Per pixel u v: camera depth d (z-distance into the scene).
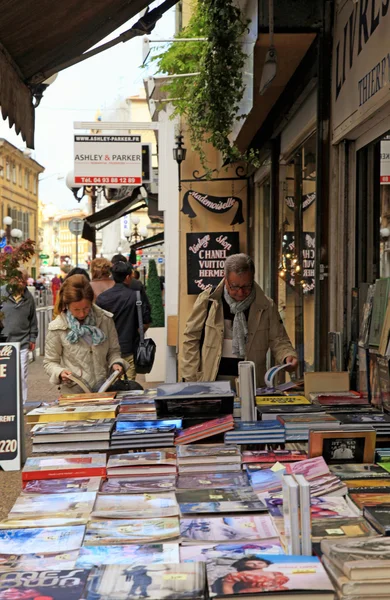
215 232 9.81
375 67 4.18
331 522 2.34
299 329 7.25
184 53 8.48
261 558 2.00
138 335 7.79
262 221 9.45
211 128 6.66
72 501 2.74
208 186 9.91
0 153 55.94
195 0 8.19
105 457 3.30
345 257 5.29
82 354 4.90
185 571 1.93
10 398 5.75
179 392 3.69
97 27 4.96
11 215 60.41
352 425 3.29
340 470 2.92
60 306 4.95
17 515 2.60
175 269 11.66
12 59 4.91
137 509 2.63
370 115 4.35
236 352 4.85
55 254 107.00
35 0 4.06
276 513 2.53
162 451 3.37
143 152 11.61
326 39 5.27
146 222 42.38
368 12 4.32
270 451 3.29
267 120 8.05
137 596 1.79
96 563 2.12
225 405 3.72
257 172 9.45
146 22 5.22
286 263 7.94
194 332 4.94
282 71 6.10
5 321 9.72
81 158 11.41
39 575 1.98
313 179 6.27
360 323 4.69
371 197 4.98
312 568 1.92
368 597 1.79
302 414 3.59
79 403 4.19
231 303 4.84
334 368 4.96
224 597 1.77
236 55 5.83
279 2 5.19
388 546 1.98
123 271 7.72
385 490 2.63
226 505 2.59
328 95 5.39
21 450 5.75
